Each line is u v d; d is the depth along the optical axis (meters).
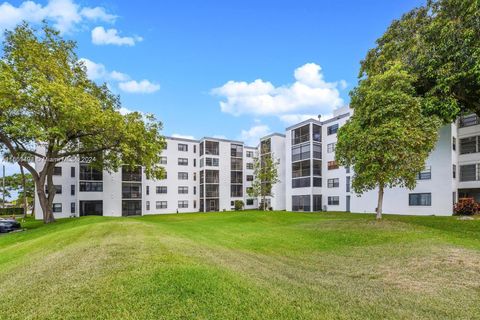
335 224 14.79
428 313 4.36
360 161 13.37
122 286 4.25
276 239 11.87
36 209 36.19
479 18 12.95
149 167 21.69
